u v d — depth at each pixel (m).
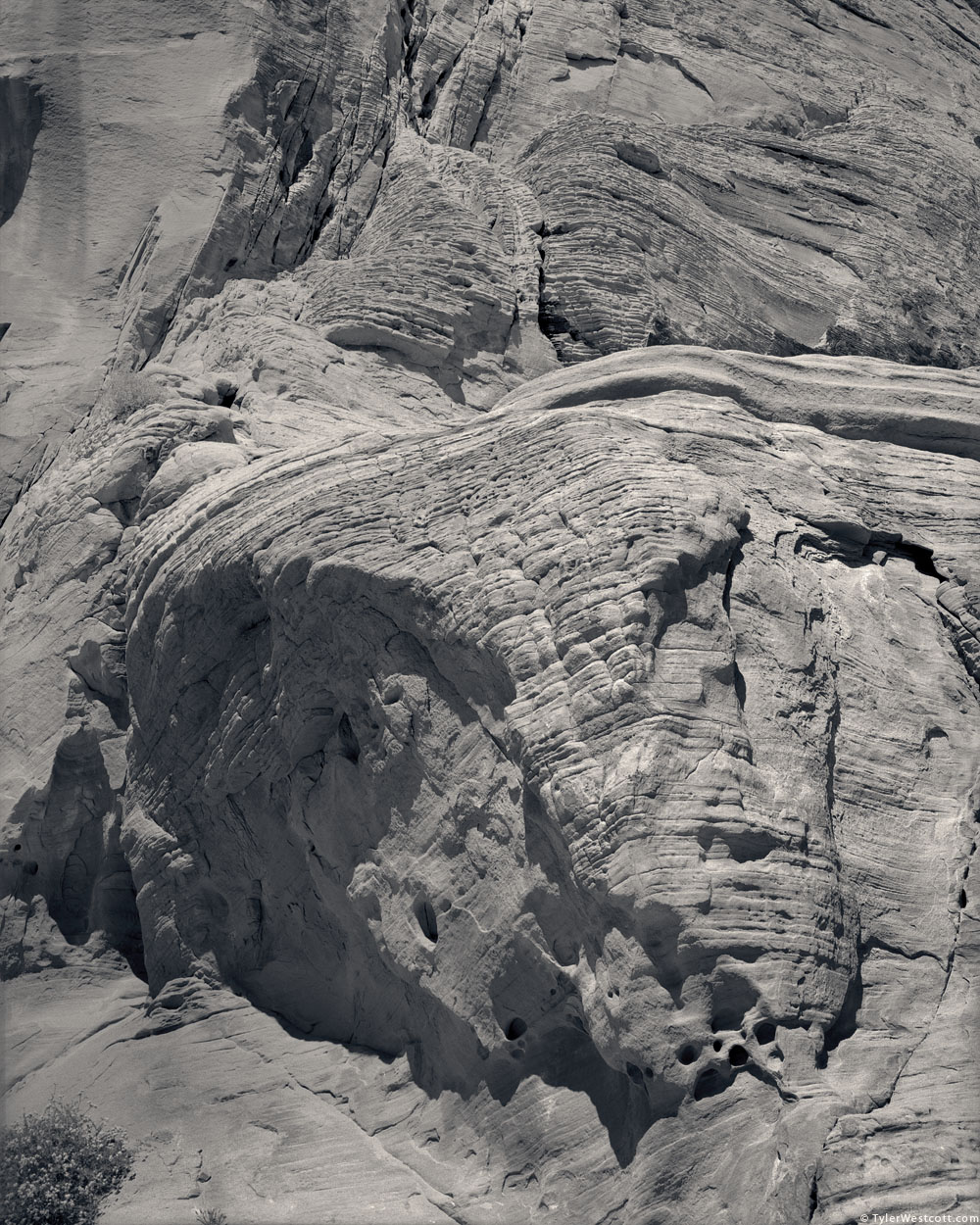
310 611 10.55
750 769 9.04
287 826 11.23
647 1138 8.27
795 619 10.14
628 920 8.44
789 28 21.00
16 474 15.24
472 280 14.64
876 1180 7.73
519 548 9.86
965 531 11.71
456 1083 9.62
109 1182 9.65
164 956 11.87
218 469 12.31
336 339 14.20
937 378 13.62
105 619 12.54
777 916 8.55
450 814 9.77
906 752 10.09
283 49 17.59
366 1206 9.10
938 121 20.36
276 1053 10.80
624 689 8.90
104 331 16.11
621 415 11.32
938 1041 8.75
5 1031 11.98
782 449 11.99
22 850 12.74
